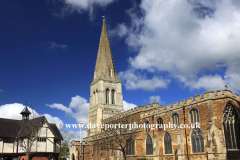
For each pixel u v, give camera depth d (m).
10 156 64.25
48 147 65.00
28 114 78.44
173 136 58.78
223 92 50.88
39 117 68.94
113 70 120.19
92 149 93.19
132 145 70.25
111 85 115.44
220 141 47.72
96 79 118.38
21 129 68.00
